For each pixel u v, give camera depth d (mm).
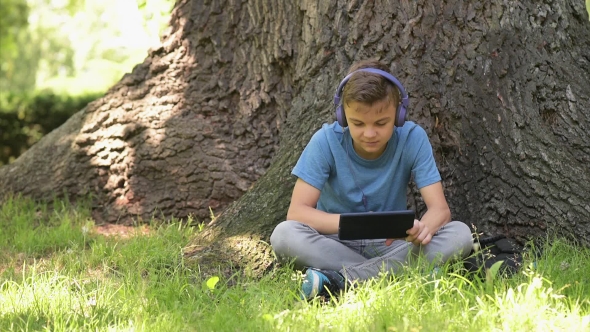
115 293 3316
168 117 5180
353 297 3088
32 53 22719
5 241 4496
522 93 4215
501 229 4078
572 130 4215
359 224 3178
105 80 14805
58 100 9531
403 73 4254
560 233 3947
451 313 2861
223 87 5094
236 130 5047
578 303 2992
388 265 3391
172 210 5070
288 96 4895
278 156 4430
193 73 5176
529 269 3225
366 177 3582
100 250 4105
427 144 3600
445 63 4254
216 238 4066
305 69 4598
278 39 4812
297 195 3562
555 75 4289
